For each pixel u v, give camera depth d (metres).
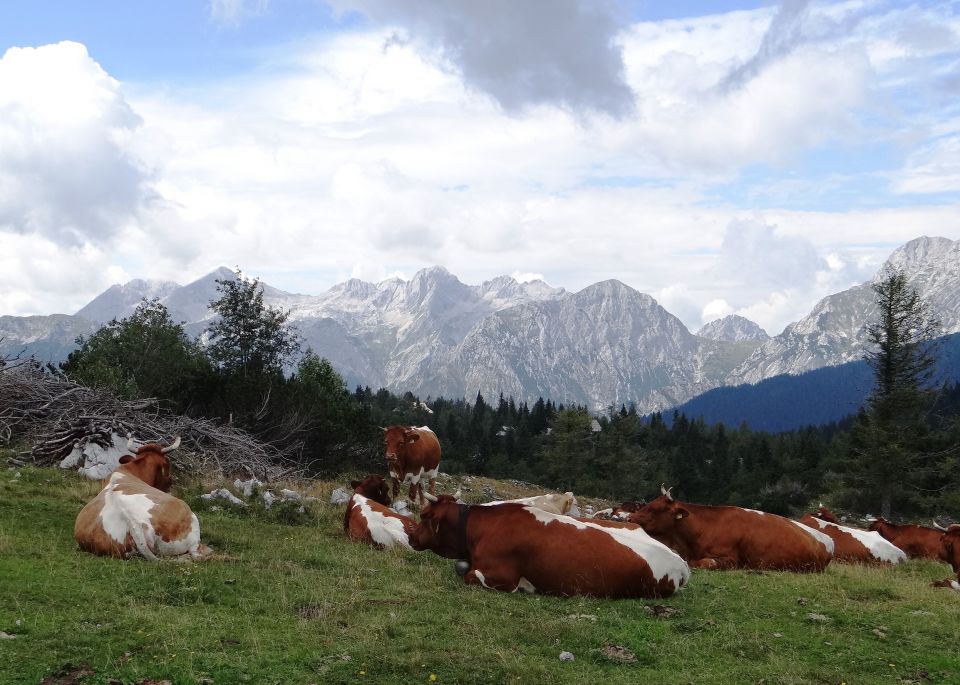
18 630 7.44
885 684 7.56
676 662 7.90
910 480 64.38
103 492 11.54
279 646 7.64
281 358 37.66
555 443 105.12
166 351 36.31
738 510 14.02
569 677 7.25
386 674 7.10
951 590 13.05
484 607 9.69
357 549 13.70
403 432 21.84
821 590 11.66
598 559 10.46
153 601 8.88
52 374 26.05
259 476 23.83
